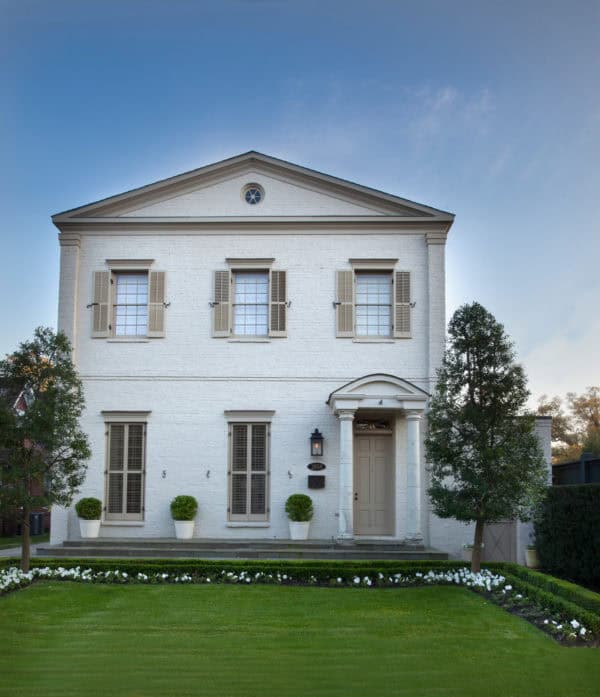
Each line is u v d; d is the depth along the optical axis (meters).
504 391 14.75
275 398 20.05
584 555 15.23
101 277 20.53
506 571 15.50
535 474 14.63
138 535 19.73
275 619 11.91
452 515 15.01
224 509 19.73
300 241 20.53
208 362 20.19
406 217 20.41
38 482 15.27
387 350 20.11
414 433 18.89
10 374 15.18
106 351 20.30
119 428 20.17
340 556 18.25
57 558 16.83
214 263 20.53
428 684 8.63
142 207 20.75
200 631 11.12
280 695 8.23
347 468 18.86
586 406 54.62
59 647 10.19
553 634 11.00
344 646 10.33
